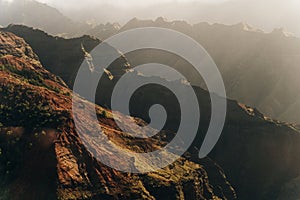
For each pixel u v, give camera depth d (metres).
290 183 135.75
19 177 78.56
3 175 79.06
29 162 80.38
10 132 85.94
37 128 86.88
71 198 76.31
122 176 88.44
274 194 134.25
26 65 125.12
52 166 79.06
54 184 76.69
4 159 81.50
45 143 82.94
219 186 121.62
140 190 87.38
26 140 84.25
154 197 90.44
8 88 101.38
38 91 101.75
